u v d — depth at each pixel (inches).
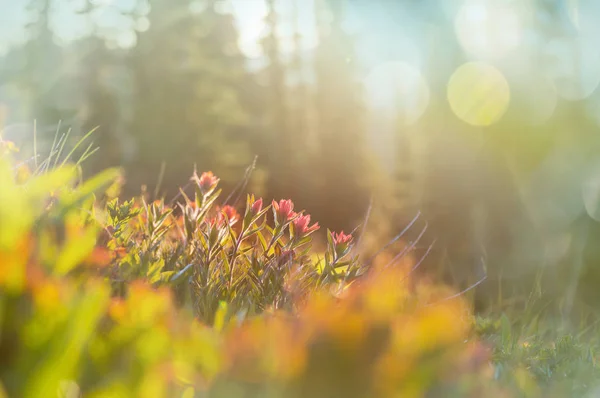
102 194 111.7
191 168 1038.4
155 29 1155.9
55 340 42.7
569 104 818.2
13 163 88.8
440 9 1242.6
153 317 47.5
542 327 154.9
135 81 1115.9
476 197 807.1
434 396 45.1
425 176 1006.4
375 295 46.9
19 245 48.3
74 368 42.9
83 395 43.3
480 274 156.9
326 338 43.8
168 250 101.0
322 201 1103.6
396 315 50.3
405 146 1107.9
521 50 1022.4
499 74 1032.8
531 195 631.2
